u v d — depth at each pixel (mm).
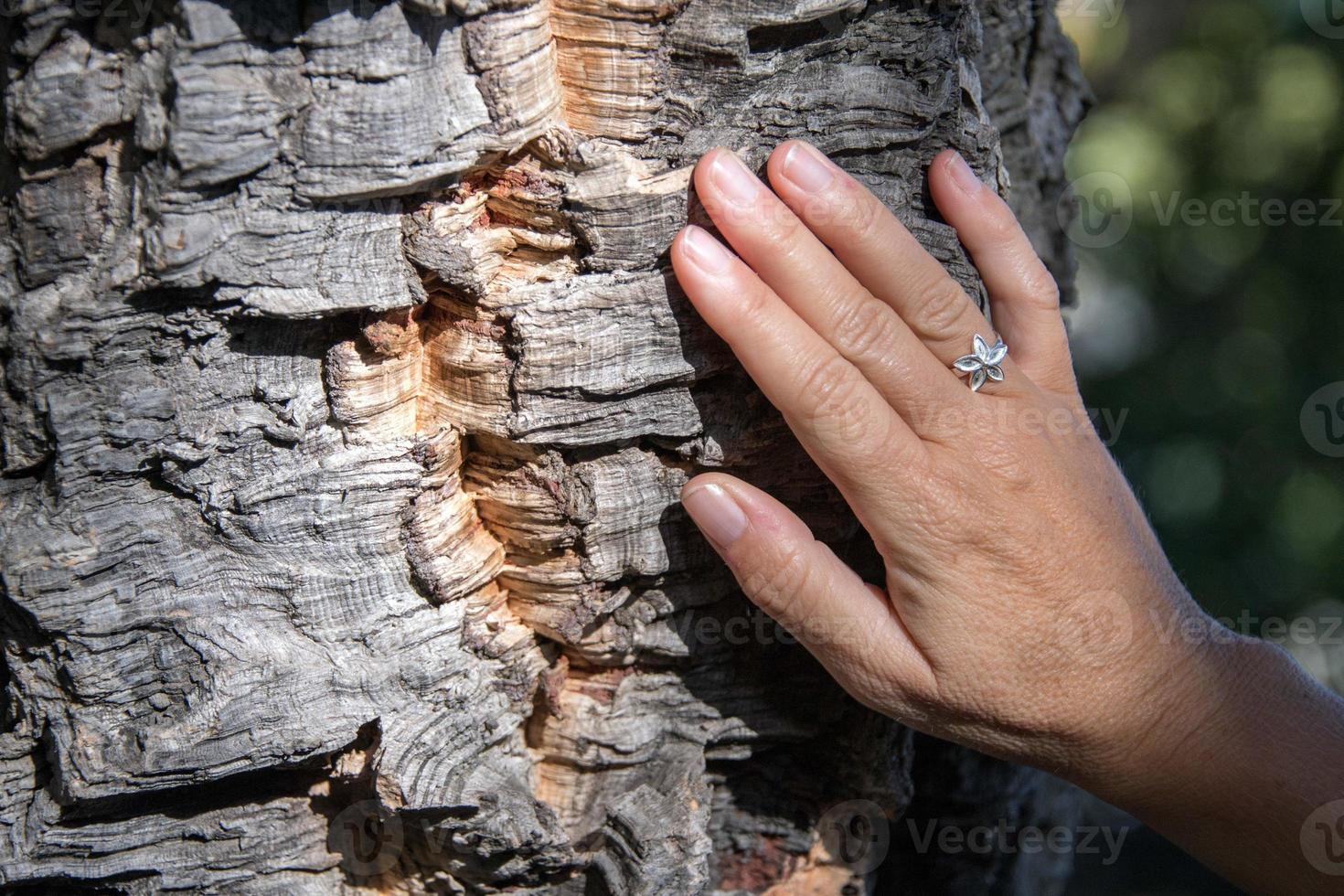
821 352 531
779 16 541
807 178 536
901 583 546
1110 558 552
